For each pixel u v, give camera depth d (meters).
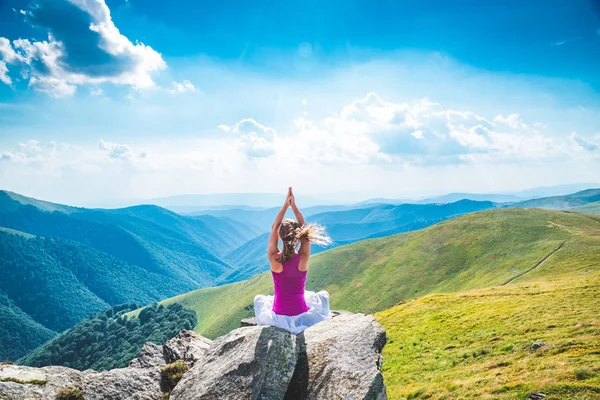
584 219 167.12
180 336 10.41
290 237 8.02
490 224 186.50
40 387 7.89
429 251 188.50
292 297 8.38
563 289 53.00
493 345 33.81
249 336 7.61
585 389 18.17
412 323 57.00
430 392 26.16
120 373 8.70
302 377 6.87
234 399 6.22
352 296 181.00
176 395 7.09
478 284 127.12
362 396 5.80
